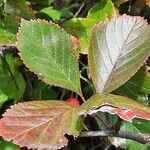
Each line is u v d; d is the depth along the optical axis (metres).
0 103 0.28
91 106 0.19
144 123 0.27
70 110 0.20
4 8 0.29
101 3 0.29
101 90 0.22
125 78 0.22
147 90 0.26
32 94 0.31
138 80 0.25
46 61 0.22
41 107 0.20
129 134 0.22
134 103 0.19
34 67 0.22
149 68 0.27
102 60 0.22
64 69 0.22
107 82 0.22
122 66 0.22
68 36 0.22
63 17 0.34
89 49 0.22
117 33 0.23
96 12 0.29
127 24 0.23
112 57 0.22
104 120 0.22
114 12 0.29
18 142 0.18
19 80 0.29
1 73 0.29
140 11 0.33
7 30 0.27
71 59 0.22
